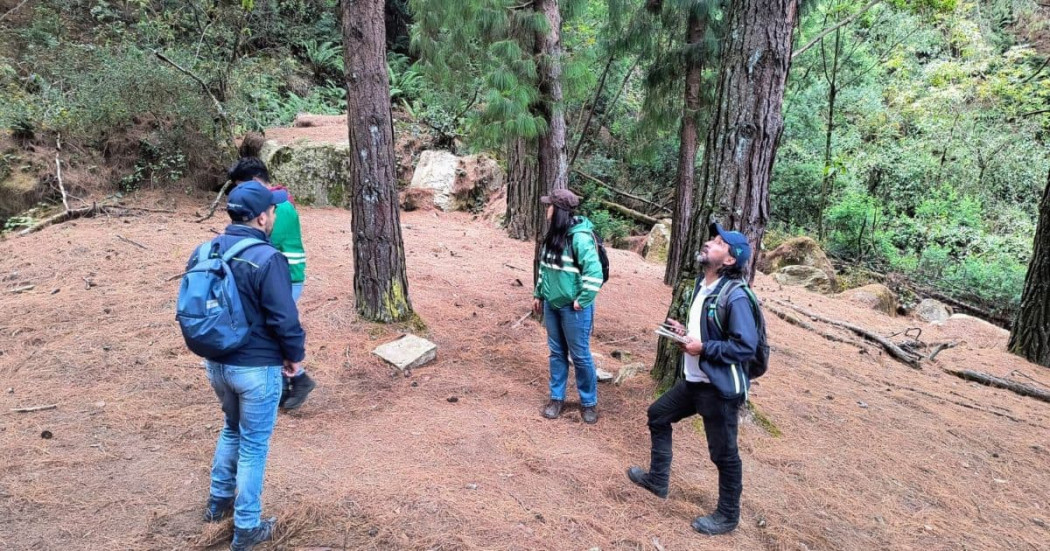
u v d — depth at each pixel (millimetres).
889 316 9305
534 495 3152
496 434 3783
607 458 3607
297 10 16422
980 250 13516
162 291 5758
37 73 10180
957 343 7723
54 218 7859
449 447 3580
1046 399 5980
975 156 15469
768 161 3998
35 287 5730
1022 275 11883
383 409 4055
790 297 9062
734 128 3949
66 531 2641
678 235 8250
